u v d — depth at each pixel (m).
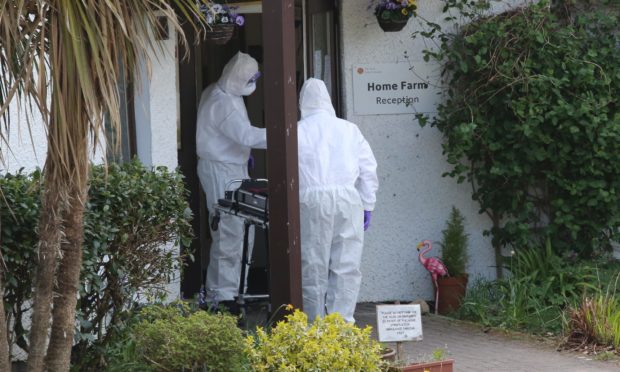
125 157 21.09
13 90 10.73
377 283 25.39
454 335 21.89
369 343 14.94
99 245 14.56
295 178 17.22
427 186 25.45
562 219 24.58
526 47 24.23
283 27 16.97
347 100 25.05
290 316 14.83
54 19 10.70
